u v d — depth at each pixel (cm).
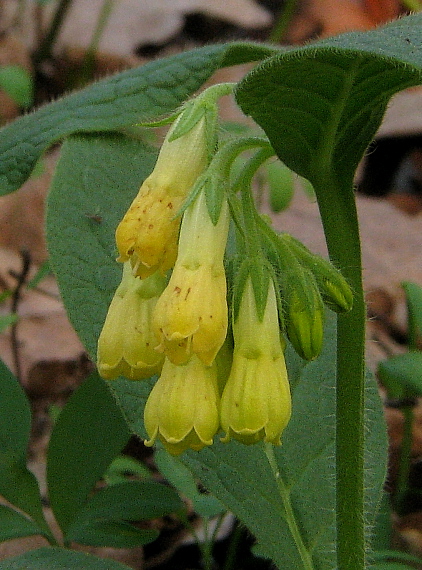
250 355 13
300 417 19
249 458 18
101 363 14
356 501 15
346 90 13
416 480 26
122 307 14
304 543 18
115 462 22
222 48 17
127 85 17
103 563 16
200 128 14
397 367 21
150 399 13
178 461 19
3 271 36
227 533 24
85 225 18
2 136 17
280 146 14
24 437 17
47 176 40
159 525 24
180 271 13
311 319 14
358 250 14
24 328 32
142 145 19
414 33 12
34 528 17
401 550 23
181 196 13
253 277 13
